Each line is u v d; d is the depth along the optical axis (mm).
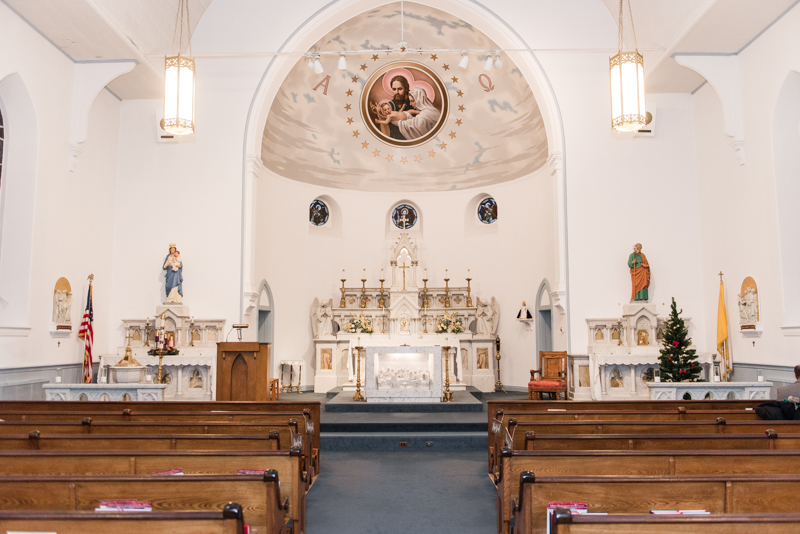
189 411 7508
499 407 8242
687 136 13766
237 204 13547
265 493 3822
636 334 12852
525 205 16469
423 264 17797
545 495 3889
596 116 13719
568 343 13266
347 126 17391
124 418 7195
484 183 17516
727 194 12414
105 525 2965
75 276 11906
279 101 15727
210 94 13750
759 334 11328
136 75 12711
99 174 12875
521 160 16547
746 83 11625
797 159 10750
